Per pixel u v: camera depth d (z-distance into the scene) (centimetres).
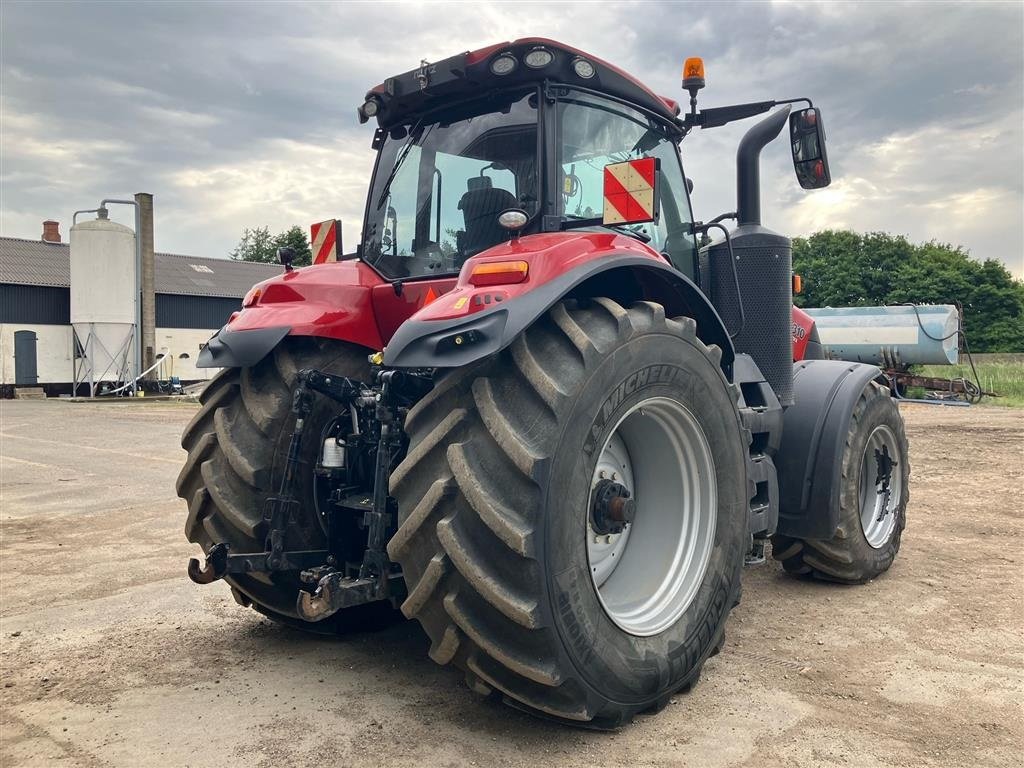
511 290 253
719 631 309
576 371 257
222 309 3491
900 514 479
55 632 375
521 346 257
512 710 287
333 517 321
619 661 262
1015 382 2430
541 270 259
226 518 322
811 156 403
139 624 386
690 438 307
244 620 393
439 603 249
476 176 335
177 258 3756
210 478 324
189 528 345
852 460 431
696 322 325
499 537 235
